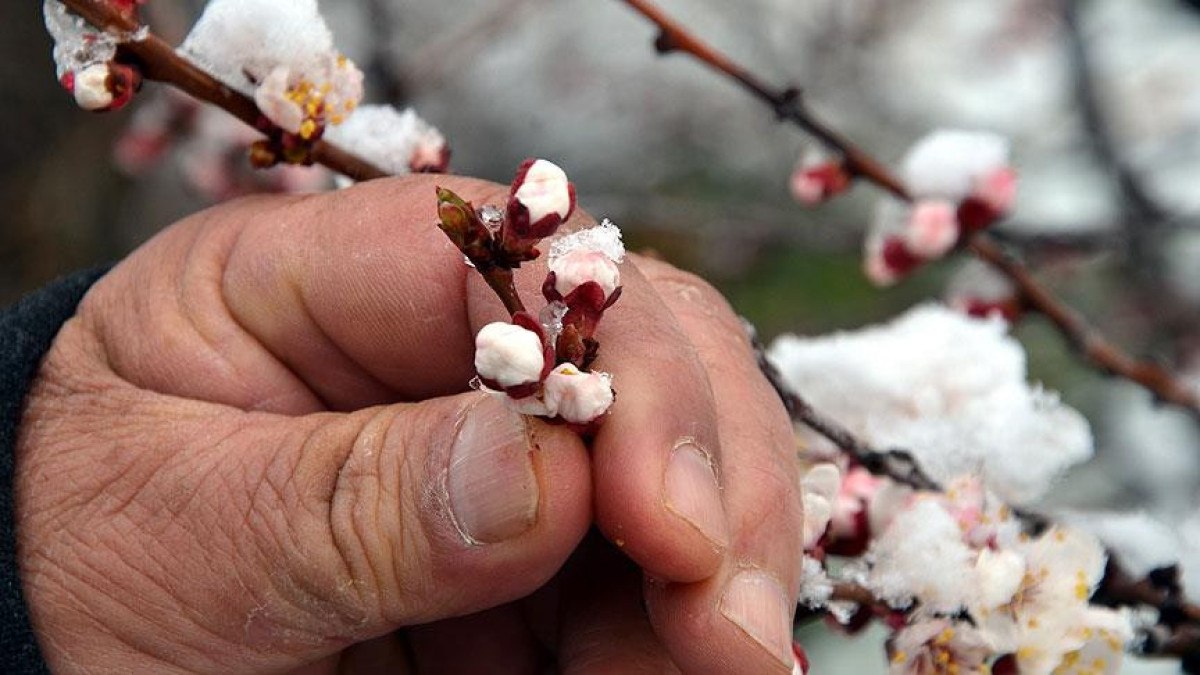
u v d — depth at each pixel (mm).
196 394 240
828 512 231
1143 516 280
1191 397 341
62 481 226
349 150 259
